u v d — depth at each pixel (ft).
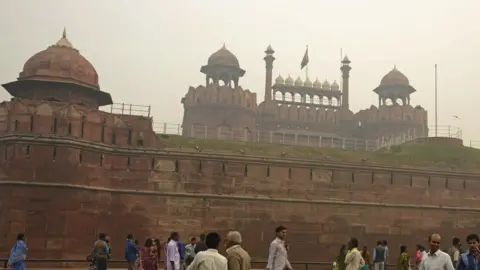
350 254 46.75
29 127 96.68
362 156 127.75
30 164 94.99
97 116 102.53
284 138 173.47
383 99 201.36
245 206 109.09
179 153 107.04
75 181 97.04
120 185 103.04
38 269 82.89
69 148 97.14
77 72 110.42
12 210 93.15
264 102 187.11
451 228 121.39
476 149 145.48
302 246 110.93
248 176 110.63
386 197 118.62
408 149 142.82
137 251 59.41
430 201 121.29
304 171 114.42
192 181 106.93
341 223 114.32
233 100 173.58
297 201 112.27
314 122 188.75
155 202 104.12
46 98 108.68
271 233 109.60
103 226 99.91
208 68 183.21
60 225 94.38
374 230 116.16
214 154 108.88
